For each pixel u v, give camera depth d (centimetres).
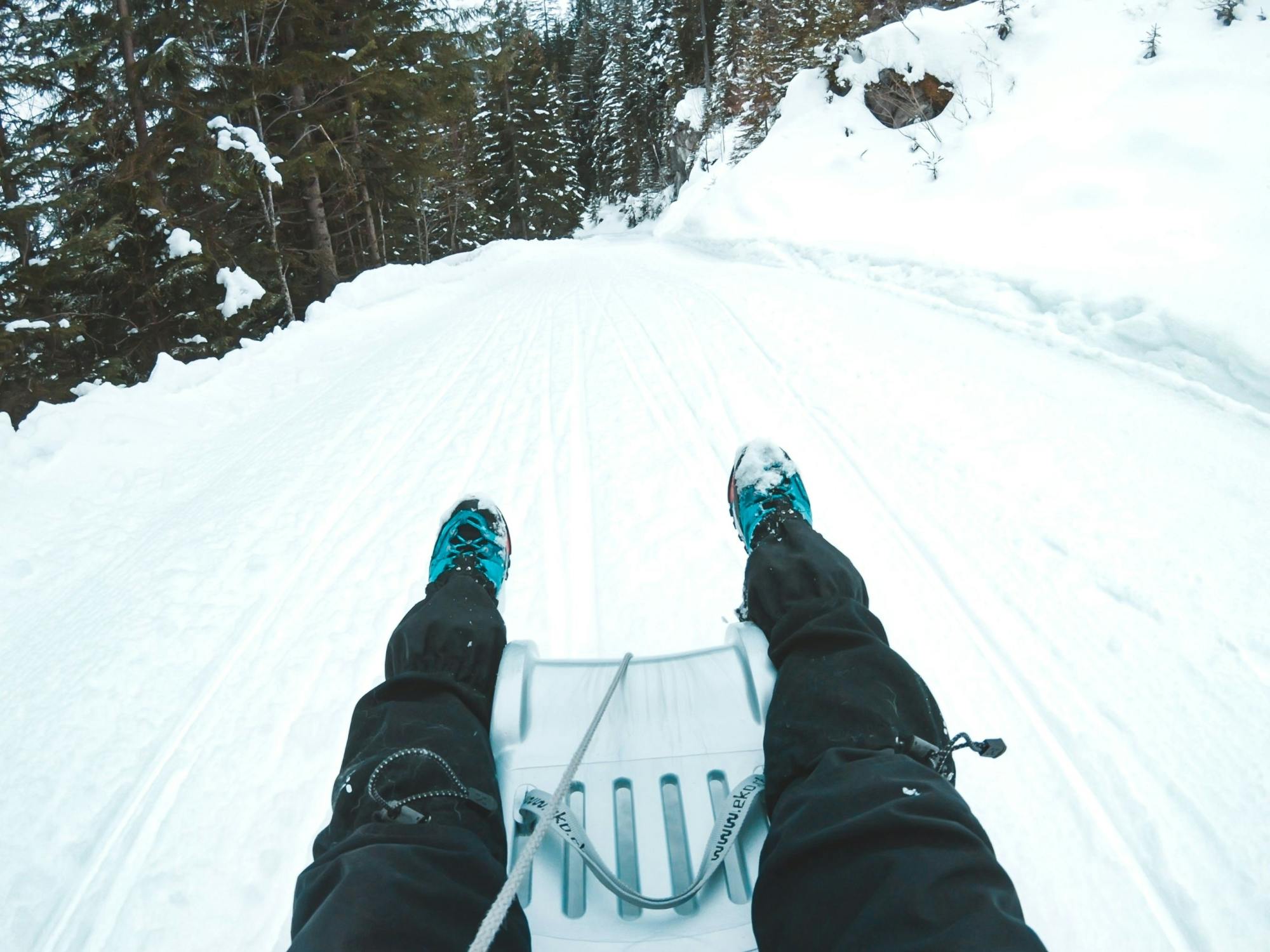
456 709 132
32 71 955
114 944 155
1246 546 239
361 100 1336
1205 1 779
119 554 331
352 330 786
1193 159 587
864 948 85
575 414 409
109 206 989
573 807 128
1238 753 171
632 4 4859
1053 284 465
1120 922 140
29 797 195
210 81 1144
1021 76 902
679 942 106
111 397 497
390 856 99
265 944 153
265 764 199
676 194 3447
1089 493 278
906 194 913
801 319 543
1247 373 327
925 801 98
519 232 3938
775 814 110
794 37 1920
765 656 148
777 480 213
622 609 239
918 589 238
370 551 298
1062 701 191
